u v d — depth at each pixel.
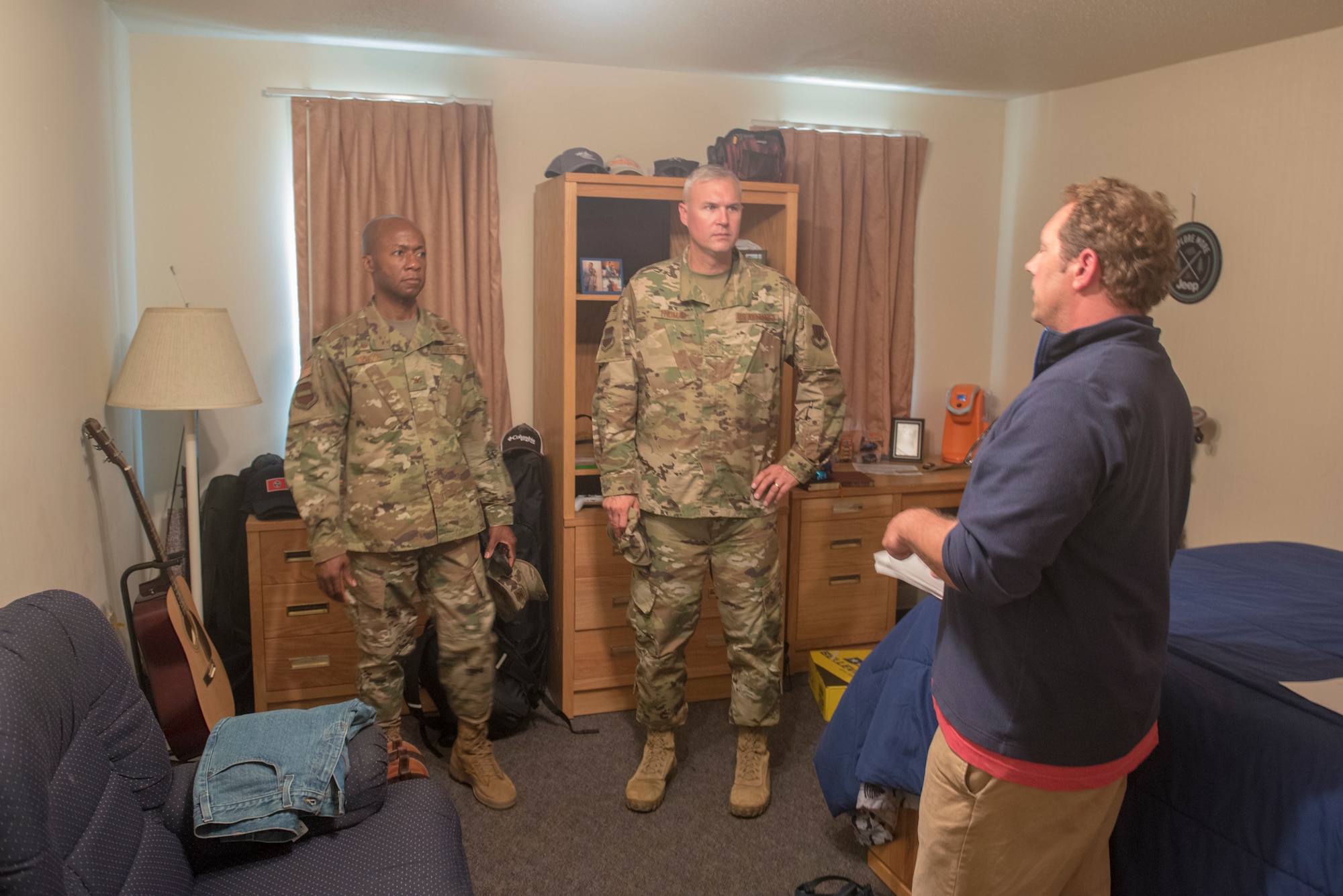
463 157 3.18
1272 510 2.90
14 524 1.80
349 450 2.39
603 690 3.07
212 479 3.06
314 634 2.90
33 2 2.00
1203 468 3.14
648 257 3.20
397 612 2.44
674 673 2.52
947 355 4.00
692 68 3.35
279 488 2.87
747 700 2.46
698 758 2.78
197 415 2.94
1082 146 3.54
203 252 3.09
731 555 2.44
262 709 2.89
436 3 2.58
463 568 2.48
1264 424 2.92
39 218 2.00
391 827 1.60
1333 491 2.72
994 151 3.92
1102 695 1.31
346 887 1.44
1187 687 1.65
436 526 2.40
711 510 2.38
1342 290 2.67
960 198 3.90
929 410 4.02
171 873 1.40
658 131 3.44
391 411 2.37
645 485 2.43
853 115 3.69
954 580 1.30
